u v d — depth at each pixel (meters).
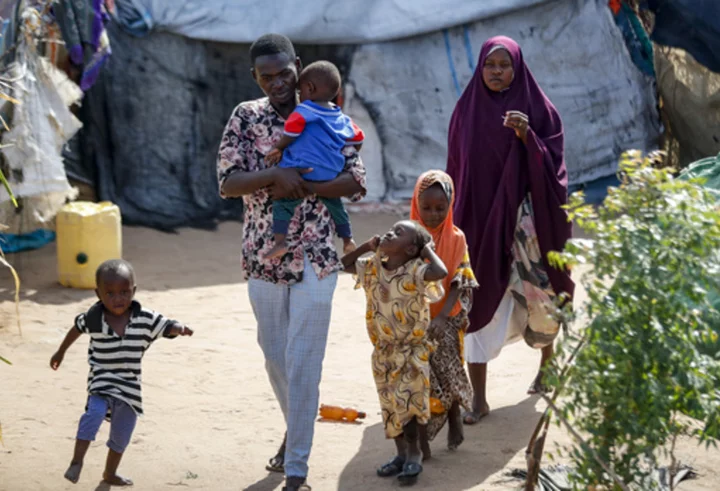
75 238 9.27
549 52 12.93
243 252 5.00
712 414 3.62
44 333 7.81
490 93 6.07
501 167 5.94
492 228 5.86
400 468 5.09
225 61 12.14
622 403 3.56
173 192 11.98
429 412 4.92
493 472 5.07
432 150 12.89
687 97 13.23
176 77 11.88
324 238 4.84
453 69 12.77
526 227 5.90
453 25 12.49
